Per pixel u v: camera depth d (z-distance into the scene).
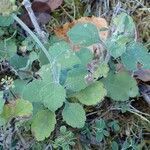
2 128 0.20
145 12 0.24
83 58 0.20
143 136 0.22
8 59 0.21
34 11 0.23
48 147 0.20
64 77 0.20
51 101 0.18
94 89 0.19
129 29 0.20
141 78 0.22
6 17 0.21
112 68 0.21
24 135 0.20
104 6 0.24
